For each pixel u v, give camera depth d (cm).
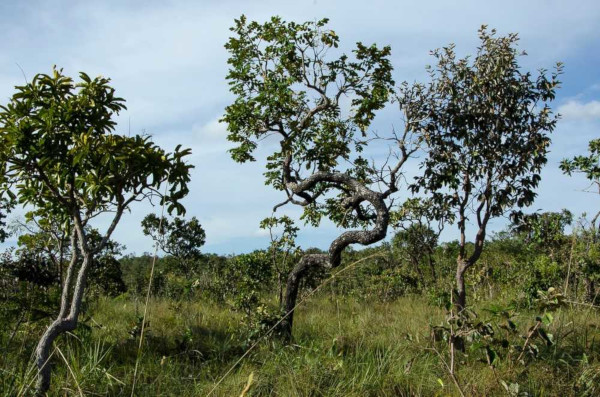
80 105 532
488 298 1377
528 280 1198
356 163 912
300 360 586
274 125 859
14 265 756
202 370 598
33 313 645
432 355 631
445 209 842
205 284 1500
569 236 1262
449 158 822
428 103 845
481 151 809
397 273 1589
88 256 532
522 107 792
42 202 576
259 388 524
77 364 524
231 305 1043
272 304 1207
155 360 632
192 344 728
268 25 815
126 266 2173
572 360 616
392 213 1188
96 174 524
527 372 566
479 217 830
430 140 835
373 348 686
